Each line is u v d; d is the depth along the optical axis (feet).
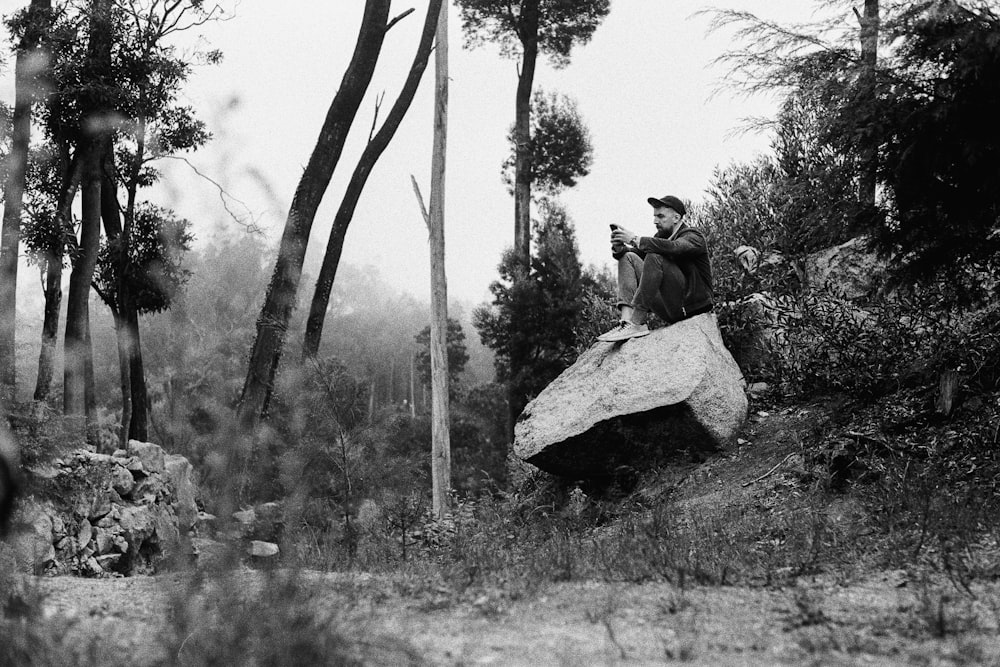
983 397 32.14
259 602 14.87
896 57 28.71
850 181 31.04
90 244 58.65
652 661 15.23
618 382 38.88
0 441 25.96
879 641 16.62
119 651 14.15
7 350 44.06
